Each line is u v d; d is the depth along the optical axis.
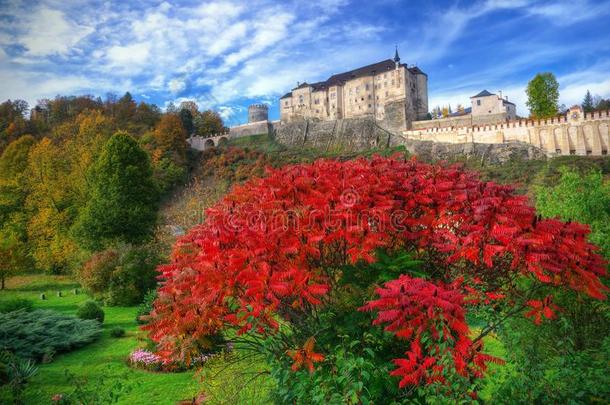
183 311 5.29
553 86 74.94
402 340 5.24
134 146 37.12
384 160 6.73
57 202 39.56
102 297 26.92
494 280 5.26
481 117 78.19
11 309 20.02
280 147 87.38
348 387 3.95
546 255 4.34
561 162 55.75
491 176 56.41
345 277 5.30
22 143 51.22
